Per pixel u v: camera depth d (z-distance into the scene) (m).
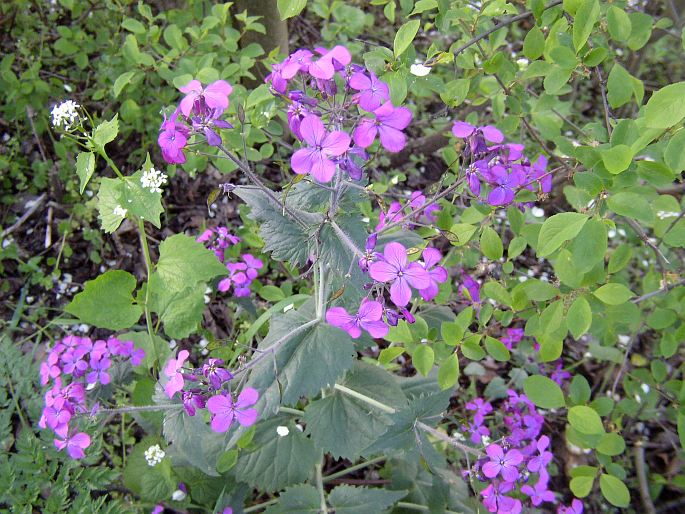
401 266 0.29
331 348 0.35
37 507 0.45
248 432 0.40
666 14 0.52
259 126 0.46
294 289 0.61
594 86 0.77
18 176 0.65
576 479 0.38
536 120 0.44
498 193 0.31
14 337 0.57
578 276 0.32
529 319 0.38
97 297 0.40
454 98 0.39
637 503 0.53
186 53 0.57
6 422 0.44
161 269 0.39
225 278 0.49
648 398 0.46
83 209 0.63
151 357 0.45
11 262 0.62
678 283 0.38
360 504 0.40
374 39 0.76
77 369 0.39
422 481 0.46
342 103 0.33
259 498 0.50
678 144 0.25
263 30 0.56
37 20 0.69
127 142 0.69
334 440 0.41
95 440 0.41
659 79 0.74
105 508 0.39
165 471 0.42
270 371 0.35
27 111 0.67
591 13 0.30
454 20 0.40
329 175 0.29
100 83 0.66
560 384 0.54
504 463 0.35
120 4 0.68
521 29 0.82
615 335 0.44
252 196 0.36
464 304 0.52
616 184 0.29
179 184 0.68
